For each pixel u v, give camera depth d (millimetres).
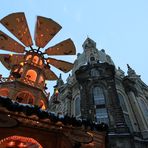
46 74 19109
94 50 41094
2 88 15070
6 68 18250
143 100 32562
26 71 16750
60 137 10180
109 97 26281
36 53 18500
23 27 16359
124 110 26641
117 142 20203
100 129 10383
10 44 16766
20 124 9555
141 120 25906
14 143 11422
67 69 18234
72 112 28219
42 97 16359
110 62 40938
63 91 35656
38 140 9695
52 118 8977
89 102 26172
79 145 9578
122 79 32781
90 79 29531
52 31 16906
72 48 17469
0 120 7766
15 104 8250
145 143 21781
